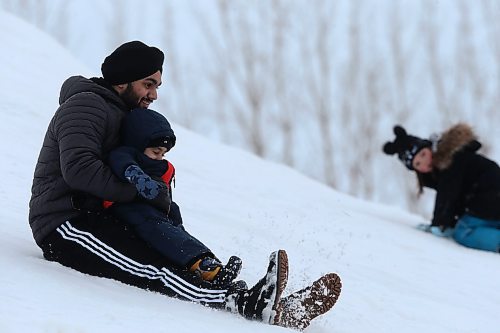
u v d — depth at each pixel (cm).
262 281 952
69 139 965
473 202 2009
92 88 1016
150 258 978
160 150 1020
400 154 2073
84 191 969
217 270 981
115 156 975
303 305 977
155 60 1053
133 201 998
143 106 1070
